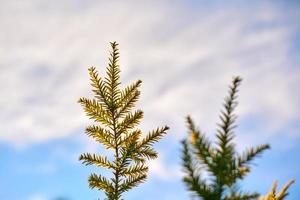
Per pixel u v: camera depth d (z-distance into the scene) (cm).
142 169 87
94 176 85
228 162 61
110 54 87
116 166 87
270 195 65
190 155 61
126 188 86
